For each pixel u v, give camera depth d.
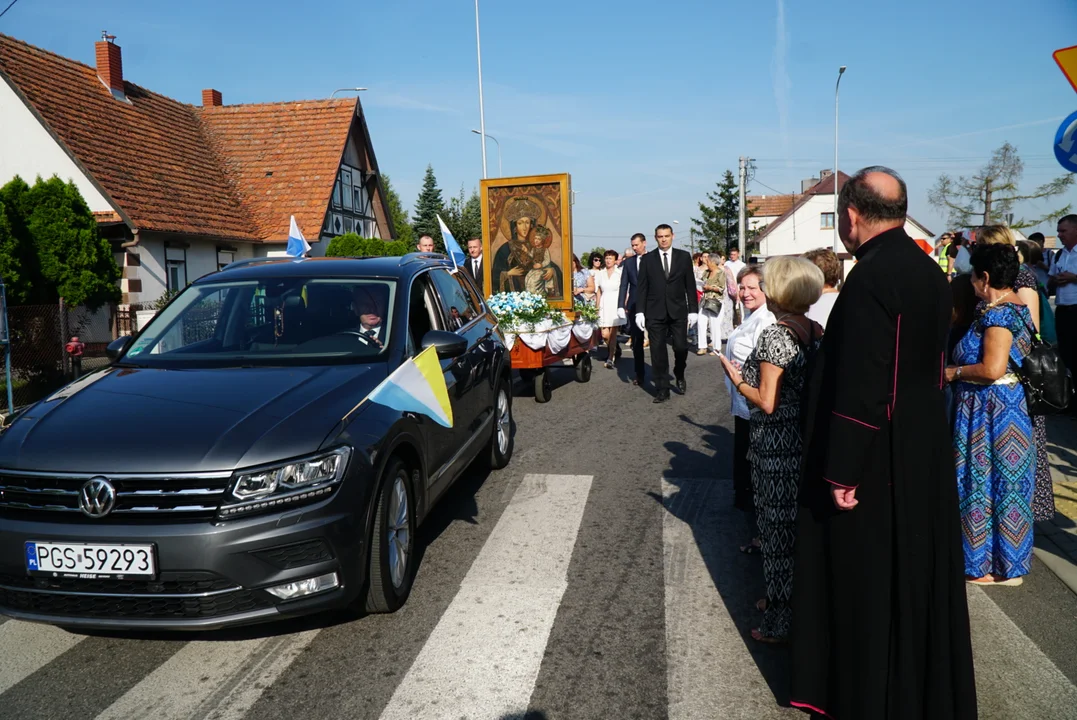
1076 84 3.69
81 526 3.30
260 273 5.41
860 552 2.79
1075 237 8.32
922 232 63.56
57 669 3.52
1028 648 3.60
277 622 3.96
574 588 4.32
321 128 29.42
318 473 3.46
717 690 3.28
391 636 3.78
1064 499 5.63
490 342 6.55
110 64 25.16
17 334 10.89
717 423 8.61
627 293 11.33
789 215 71.69
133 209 20.80
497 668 3.47
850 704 2.83
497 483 6.36
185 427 3.55
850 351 2.73
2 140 20.58
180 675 3.45
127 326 18.73
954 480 2.79
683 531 5.20
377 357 4.53
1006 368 4.13
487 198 12.73
